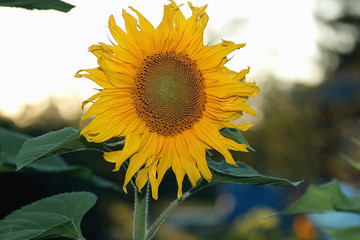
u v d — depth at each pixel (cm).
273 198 242
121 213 251
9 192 193
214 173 64
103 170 228
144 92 64
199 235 267
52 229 65
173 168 66
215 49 66
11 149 85
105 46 61
